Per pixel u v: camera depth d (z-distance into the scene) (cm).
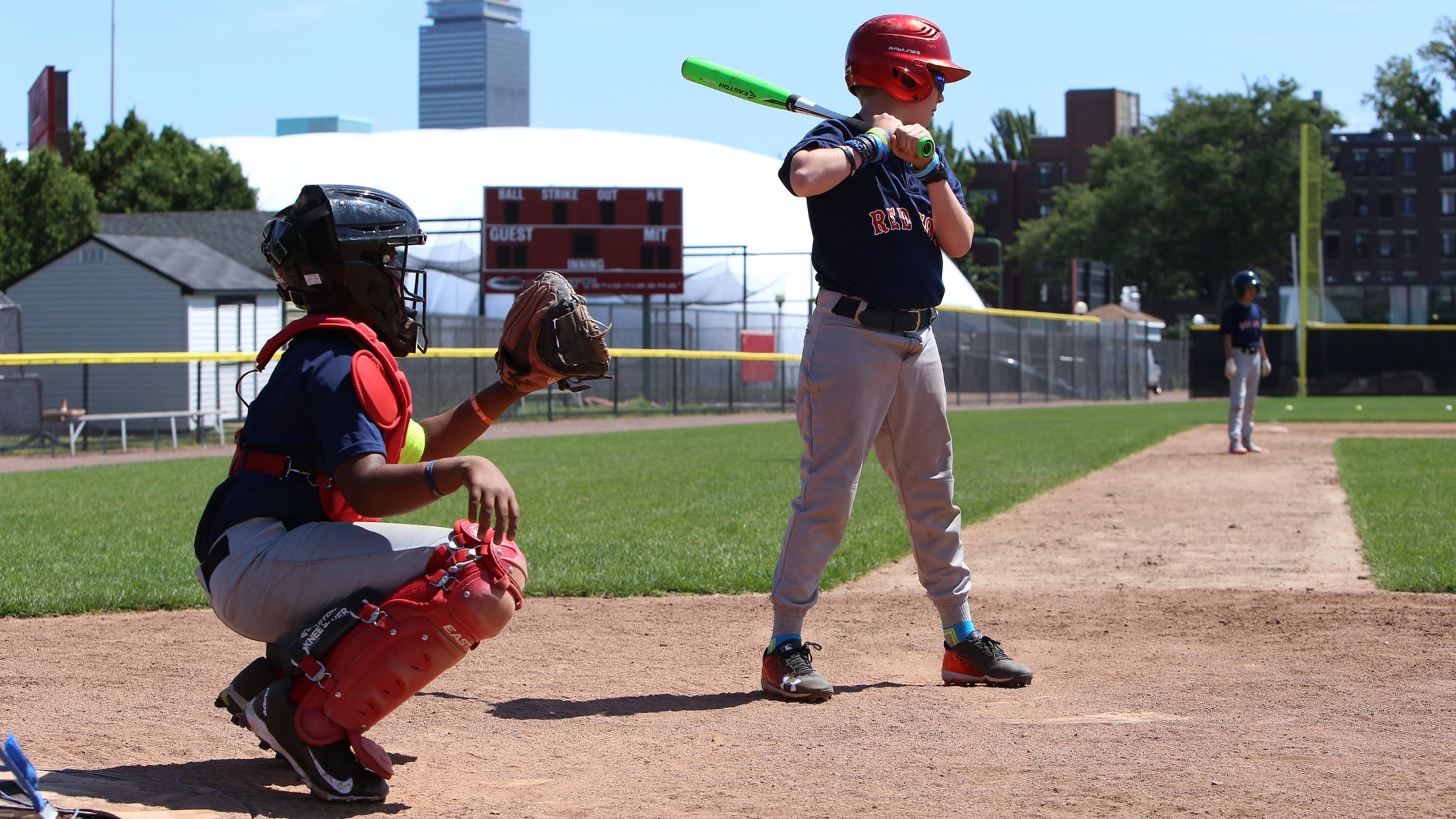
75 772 289
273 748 272
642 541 733
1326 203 6706
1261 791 266
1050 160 8244
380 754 271
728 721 355
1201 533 783
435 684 408
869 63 391
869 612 541
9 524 823
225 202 4159
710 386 3250
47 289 2273
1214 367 4038
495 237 2898
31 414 1766
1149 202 6825
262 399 273
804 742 326
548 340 285
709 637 489
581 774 298
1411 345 3703
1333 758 294
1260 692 382
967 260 7856
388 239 275
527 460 1427
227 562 268
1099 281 5119
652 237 2920
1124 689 392
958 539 411
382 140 4988
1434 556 643
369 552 264
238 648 462
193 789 279
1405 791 264
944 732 334
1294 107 6575
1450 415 2342
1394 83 8594
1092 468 1240
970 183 8300
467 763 310
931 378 400
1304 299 3559
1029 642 478
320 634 260
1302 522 825
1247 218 6719
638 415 2838
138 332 2248
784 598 388
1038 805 261
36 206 2970
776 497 993
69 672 421
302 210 273
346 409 258
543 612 542
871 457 1348
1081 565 667
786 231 4525
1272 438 1684
